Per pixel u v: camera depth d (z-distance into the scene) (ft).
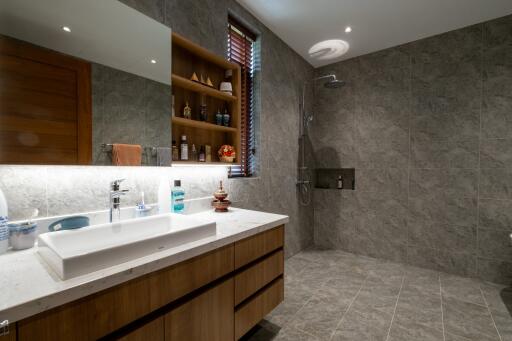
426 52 8.86
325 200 11.23
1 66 3.20
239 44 7.80
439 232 8.77
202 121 5.95
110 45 4.24
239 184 7.34
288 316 6.04
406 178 9.34
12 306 1.96
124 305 2.77
